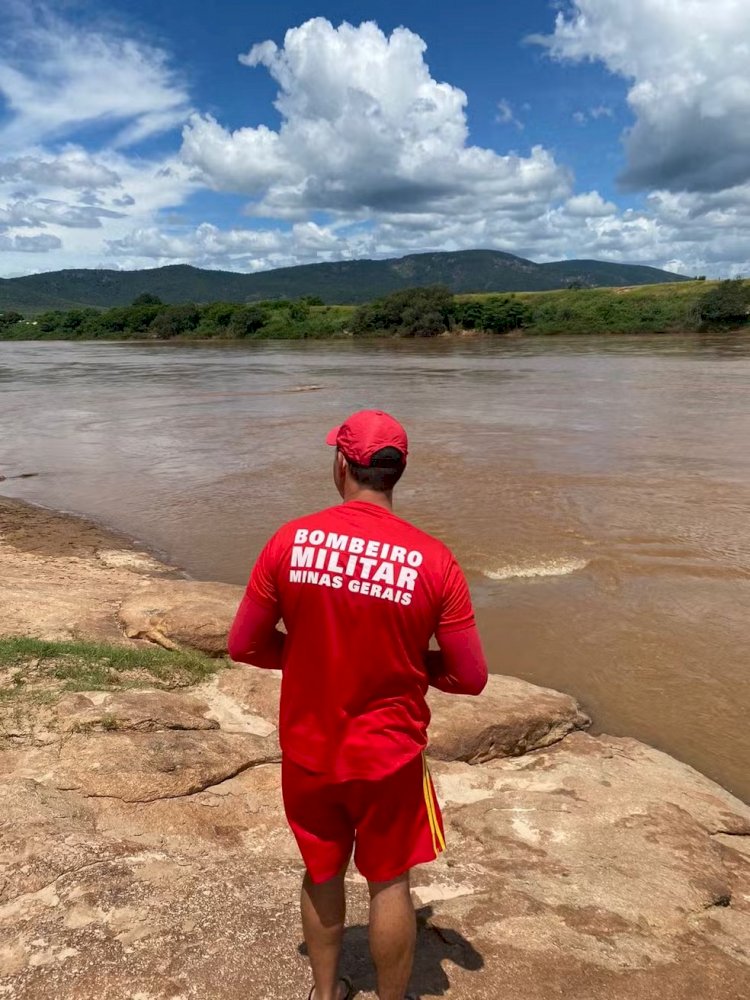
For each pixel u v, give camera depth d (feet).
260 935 9.77
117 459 64.80
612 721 21.62
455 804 15.75
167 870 11.51
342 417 85.56
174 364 184.24
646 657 25.27
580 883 12.08
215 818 14.07
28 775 14.28
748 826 15.96
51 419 90.27
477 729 18.40
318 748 7.26
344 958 9.50
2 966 9.12
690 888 12.30
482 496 47.06
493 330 279.49
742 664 24.62
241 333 322.55
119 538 41.32
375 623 7.03
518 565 34.19
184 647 22.74
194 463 62.03
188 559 37.60
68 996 8.59
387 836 7.38
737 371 126.93
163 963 9.15
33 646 19.84
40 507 48.98
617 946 10.29
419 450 63.67
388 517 7.46
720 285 259.60
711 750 20.13
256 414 90.48
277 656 8.04
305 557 7.24
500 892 11.41
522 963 9.57
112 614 25.36
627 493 47.14
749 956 10.72
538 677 24.12
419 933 10.15
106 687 18.31
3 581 28.55
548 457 59.52
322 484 52.80
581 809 15.34
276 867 12.23
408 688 7.29
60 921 9.98
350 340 288.30
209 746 15.98
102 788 14.08
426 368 151.33
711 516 41.57
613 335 257.75
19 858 11.44
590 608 29.37
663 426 73.56
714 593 30.58
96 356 231.91
